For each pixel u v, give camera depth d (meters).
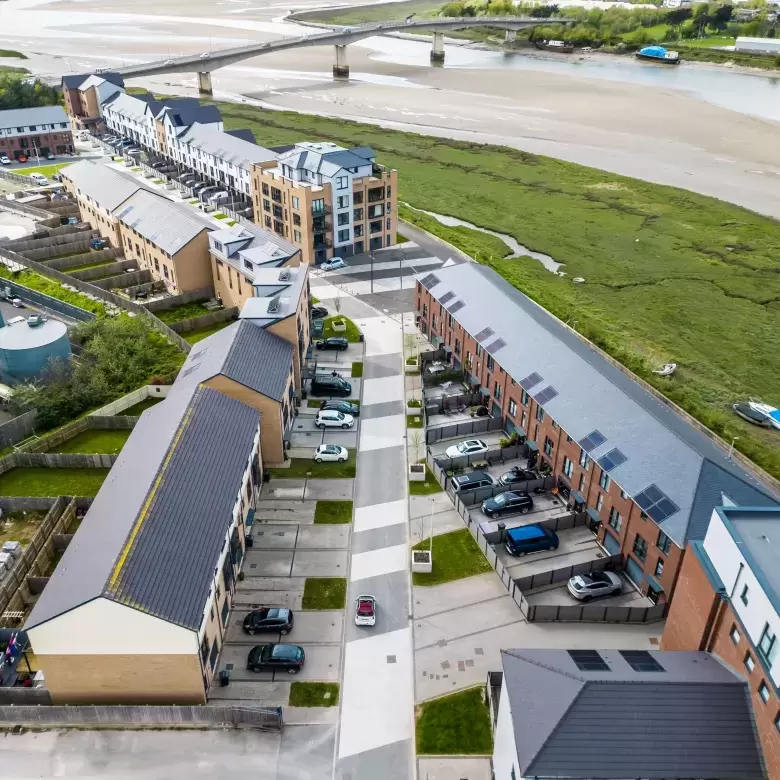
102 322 81.38
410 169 156.75
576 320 90.56
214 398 56.06
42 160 155.00
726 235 120.81
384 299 93.81
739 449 66.88
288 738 40.12
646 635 46.72
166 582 40.28
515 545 52.56
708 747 31.86
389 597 49.53
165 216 95.31
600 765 31.02
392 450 64.62
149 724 40.81
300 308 72.12
